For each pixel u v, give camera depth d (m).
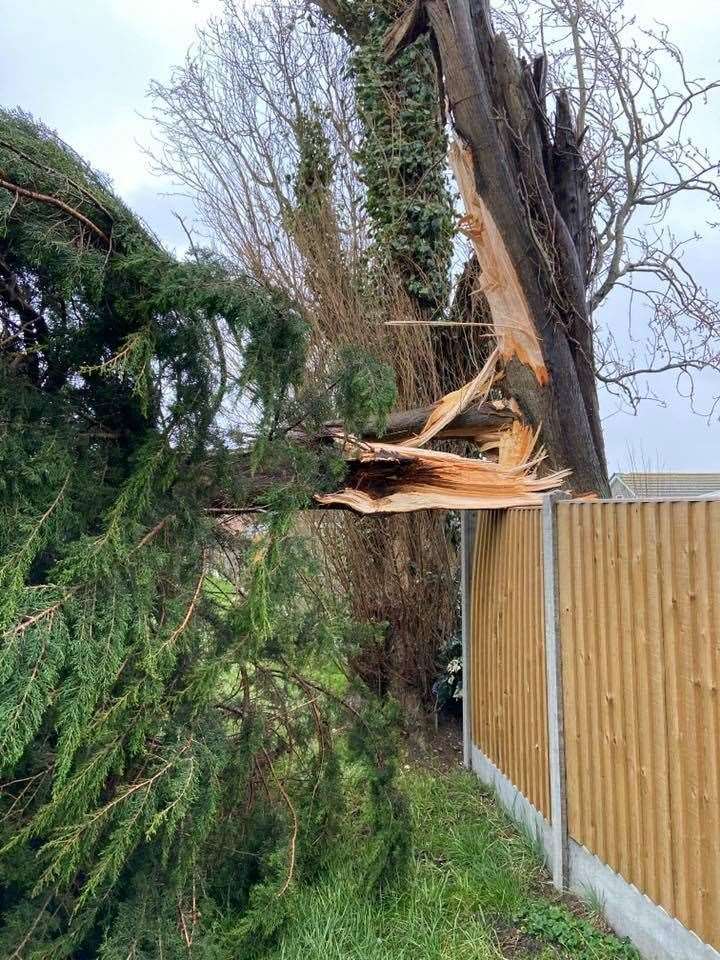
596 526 3.66
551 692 4.07
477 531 5.71
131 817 2.89
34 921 3.00
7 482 3.02
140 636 3.02
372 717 4.32
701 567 2.79
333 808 4.10
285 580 3.65
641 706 3.22
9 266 3.18
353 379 4.00
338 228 7.24
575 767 3.87
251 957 3.40
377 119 7.35
